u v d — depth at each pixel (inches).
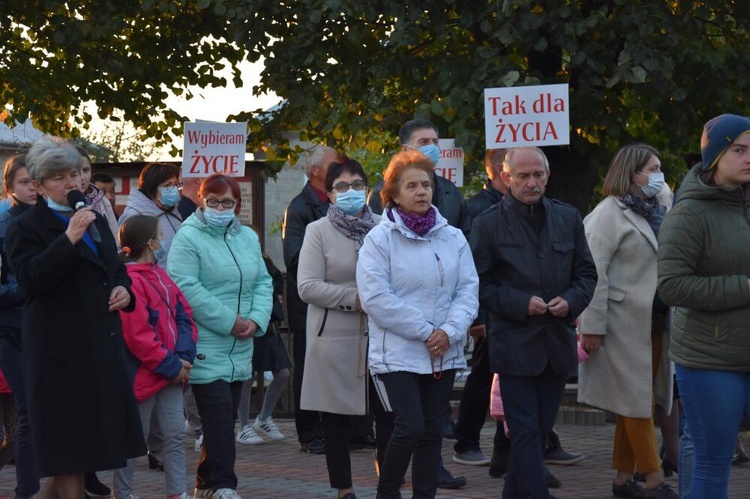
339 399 418.3
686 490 358.9
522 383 395.2
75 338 338.6
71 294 339.6
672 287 326.3
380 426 422.0
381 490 384.5
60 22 938.1
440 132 776.3
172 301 423.5
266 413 644.1
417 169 387.5
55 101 1067.3
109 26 939.3
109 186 649.0
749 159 322.0
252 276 449.1
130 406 350.3
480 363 523.5
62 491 346.0
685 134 843.4
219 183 443.5
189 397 604.7
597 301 435.8
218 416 434.9
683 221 328.2
